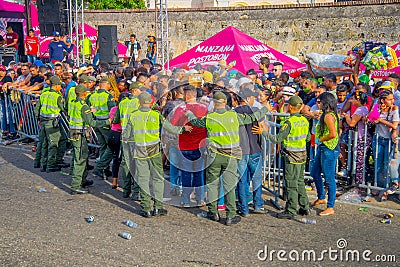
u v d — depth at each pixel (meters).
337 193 7.52
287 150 6.45
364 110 7.27
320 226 6.31
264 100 7.64
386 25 17.98
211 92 7.29
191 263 5.27
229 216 6.38
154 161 6.60
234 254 5.49
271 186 7.68
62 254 5.50
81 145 7.68
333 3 18.78
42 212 6.87
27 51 18.33
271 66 11.98
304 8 19.33
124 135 6.82
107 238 5.95
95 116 8.38
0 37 19.92
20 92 11.22
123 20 22.34
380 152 7.22
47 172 9.00
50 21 16.36
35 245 5.74
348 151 7.49
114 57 14.81
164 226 6.36
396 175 7.13
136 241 5.86
